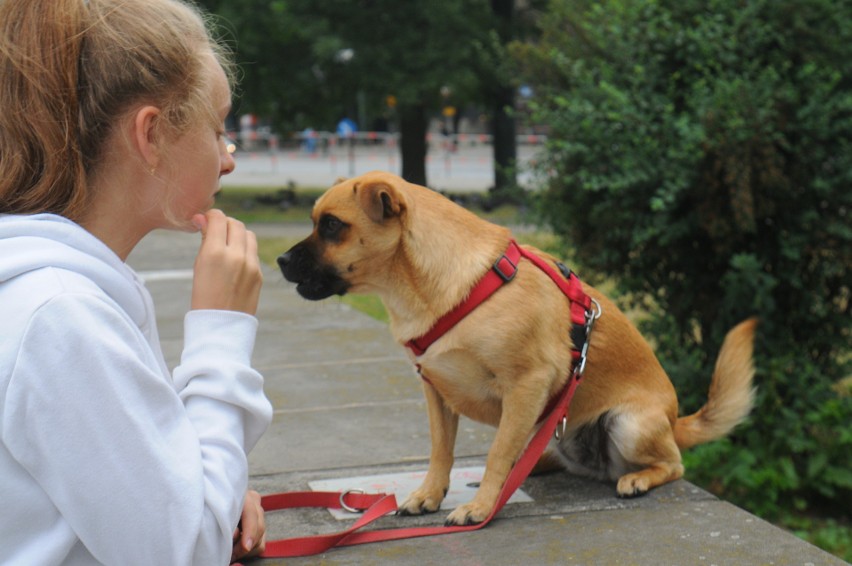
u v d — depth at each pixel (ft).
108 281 4.21
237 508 4.37
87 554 4.19
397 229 9.28
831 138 18.06
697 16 18.99
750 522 9.48
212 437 4.41
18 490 3.96
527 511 9.92
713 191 17.76
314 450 12.74
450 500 10.36
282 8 51.80
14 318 3.83
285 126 63.36
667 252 19.39
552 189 20.20
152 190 4.51
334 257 9.35
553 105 21.85
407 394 15.85
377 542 9.11
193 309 4.71
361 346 19.98
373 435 13.44
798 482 16.25
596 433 10.67
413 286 9.32
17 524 4.00
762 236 18.88
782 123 17.78
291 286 28.81
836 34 19.02
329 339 20.83
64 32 4.21
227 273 4.73
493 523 9.56
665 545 8.87
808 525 15.98
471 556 8.70
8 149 4.27
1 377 3.79
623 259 20.04
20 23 4.25
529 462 9.38
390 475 11.52
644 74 19.07
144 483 3.92
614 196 18.71
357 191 9.30
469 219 9.64
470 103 61.05
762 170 17.29
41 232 4.11
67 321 3.84
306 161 102.17
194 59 4.52
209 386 4.54
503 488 9.30
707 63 18.84
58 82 4.20
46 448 3.82
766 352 17.76
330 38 51.42
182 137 4.50
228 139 5.32
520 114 22.41
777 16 18.78
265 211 57.62
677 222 18.62
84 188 4.33
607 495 10.43
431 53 52.95
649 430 10.36
